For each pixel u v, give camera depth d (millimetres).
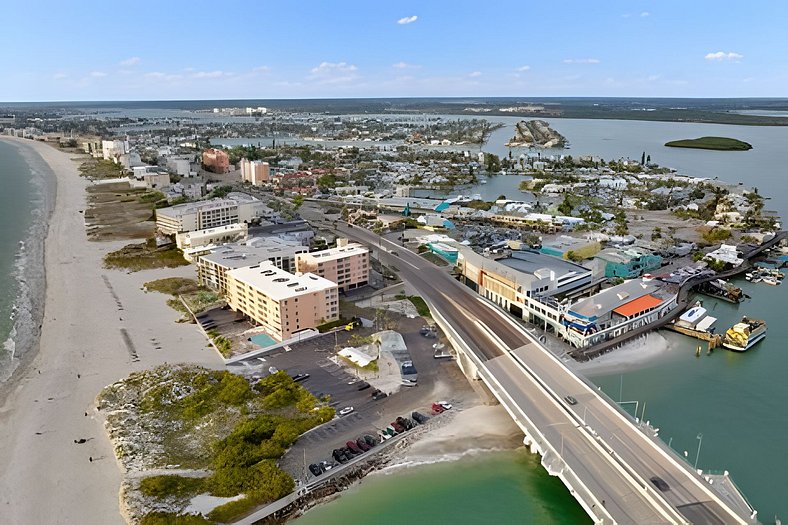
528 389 150750
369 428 148375
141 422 151000
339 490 126938
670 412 154125
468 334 188375
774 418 151625
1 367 181625
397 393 165625
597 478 115625
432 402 161000
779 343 196625
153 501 120438
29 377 175500
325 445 141125
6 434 146500
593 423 133750
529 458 138000
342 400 161500
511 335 186875
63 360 186250
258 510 118625
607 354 188125
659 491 109875
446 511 120938
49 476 130250
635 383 169750
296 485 125875
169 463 134625
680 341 198250
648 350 191375
